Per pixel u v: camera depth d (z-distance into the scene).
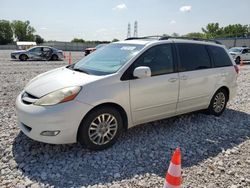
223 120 5.80
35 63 19.78
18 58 22.50
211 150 4.29
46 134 3.63
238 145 4.53
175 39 5.05
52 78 4.18
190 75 5.02
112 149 4.11
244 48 26.44
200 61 5.34
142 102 4.34
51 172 3.43
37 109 3.63
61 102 3.62
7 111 5.81
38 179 3.27
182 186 3.26
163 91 4.59
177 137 4.72
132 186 3.22
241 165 3.84
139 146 4.27
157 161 3.83
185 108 5.13
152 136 4.70
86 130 3.83
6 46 60.84
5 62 20.12
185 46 5.13
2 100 6.79
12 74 12.23
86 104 3.73
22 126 3.97
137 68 4.05
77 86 3.74
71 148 4.07
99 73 4.18
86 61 4.88
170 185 2.34
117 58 4.47
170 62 4.76
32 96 3.89
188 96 5.07
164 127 5.17
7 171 3.41
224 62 5.93
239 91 9.27
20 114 3.84
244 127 5.44
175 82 4.75
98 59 4.73
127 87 4.11
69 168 3.54
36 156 3.81
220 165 3.81
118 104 4.05
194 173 3.57
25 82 9.90
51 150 3.99
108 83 3.94
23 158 3.75
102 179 3.33
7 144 4.14
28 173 3.39
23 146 4.09
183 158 3.97
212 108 5.85
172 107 4.86
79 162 3.69
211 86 5.53
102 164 3.67
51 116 3.56
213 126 5.38
